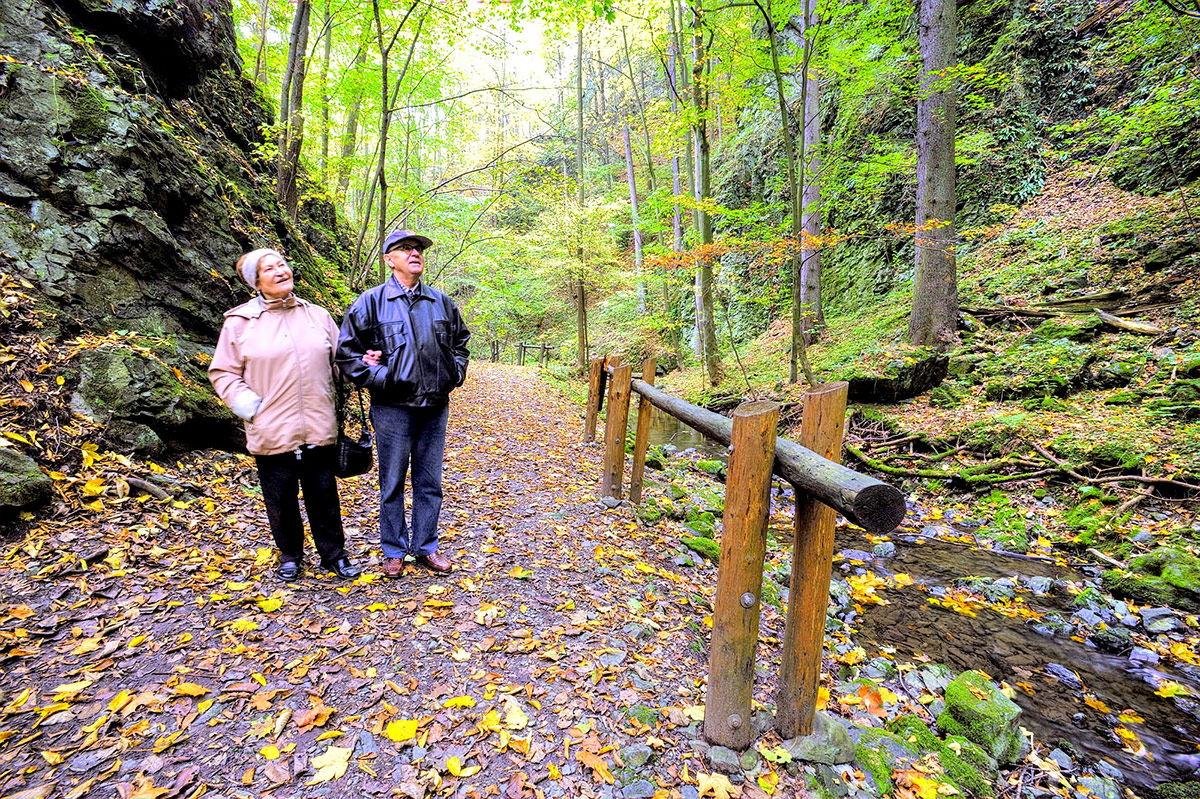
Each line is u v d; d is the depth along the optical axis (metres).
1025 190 11.35
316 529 2.75
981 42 12.58
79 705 1.78
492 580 3.07
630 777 1.81
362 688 2.06
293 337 2.49
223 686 1.95
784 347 13.41
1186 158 9.05
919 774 2.11
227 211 5.34
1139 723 2.78
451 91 10.02
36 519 2.60
